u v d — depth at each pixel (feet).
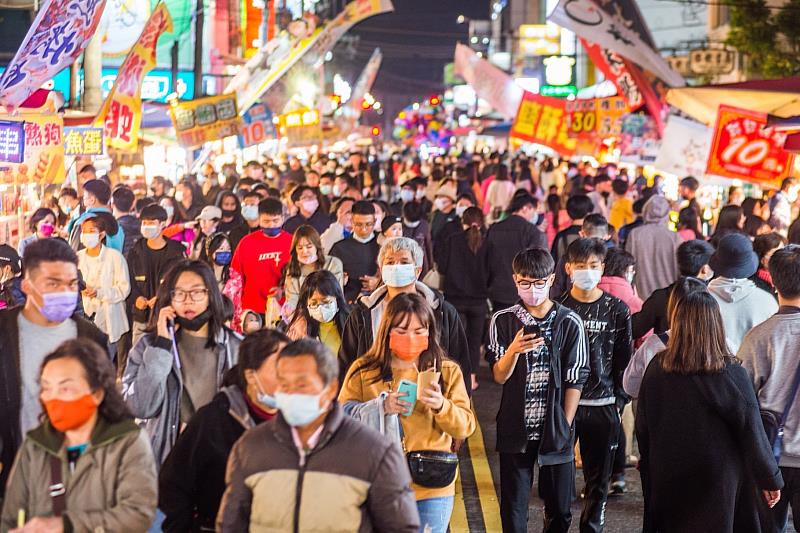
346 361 28.99
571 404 28.48
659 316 33.50
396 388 23.77
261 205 41.27
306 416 17.26
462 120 252.01
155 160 90.68
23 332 22.03
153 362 22.26
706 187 92.99
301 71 129.29
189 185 71.56
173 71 121.49
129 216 47.55
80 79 102.58
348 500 17.65
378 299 28.99
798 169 67.97
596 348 30.12
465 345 29.45
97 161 72.49
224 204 60.23
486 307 50.60
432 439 23.98
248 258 41.27
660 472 24.86
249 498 17.94
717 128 63.46
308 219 54.34
